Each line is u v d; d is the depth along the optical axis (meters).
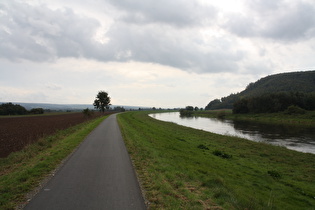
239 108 91.38
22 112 85.56
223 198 6.21
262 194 8.01
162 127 35.03
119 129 23.33
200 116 102.06
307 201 7.91
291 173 11.84
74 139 15.05
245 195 7.09
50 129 22.44
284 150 18.91
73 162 9.06
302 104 76.06
